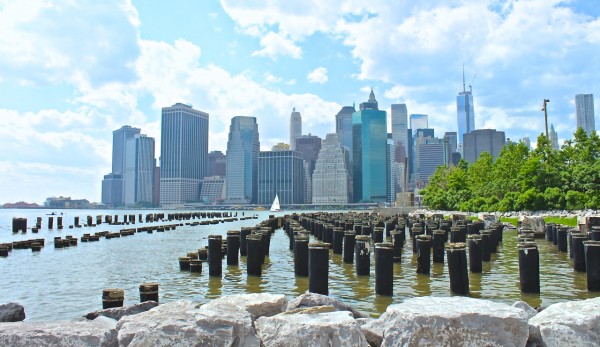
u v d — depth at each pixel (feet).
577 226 125.80
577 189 200.85
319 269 56.85
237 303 30.32
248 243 77.41
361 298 57.62
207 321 23.80
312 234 182.39
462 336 22.63
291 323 24.62
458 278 59.06
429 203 372.38
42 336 23.89
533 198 204.13
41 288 70.13
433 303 25.49
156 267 91.81
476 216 221.25
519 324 22.89
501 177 264.11
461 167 366.84
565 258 96.02
